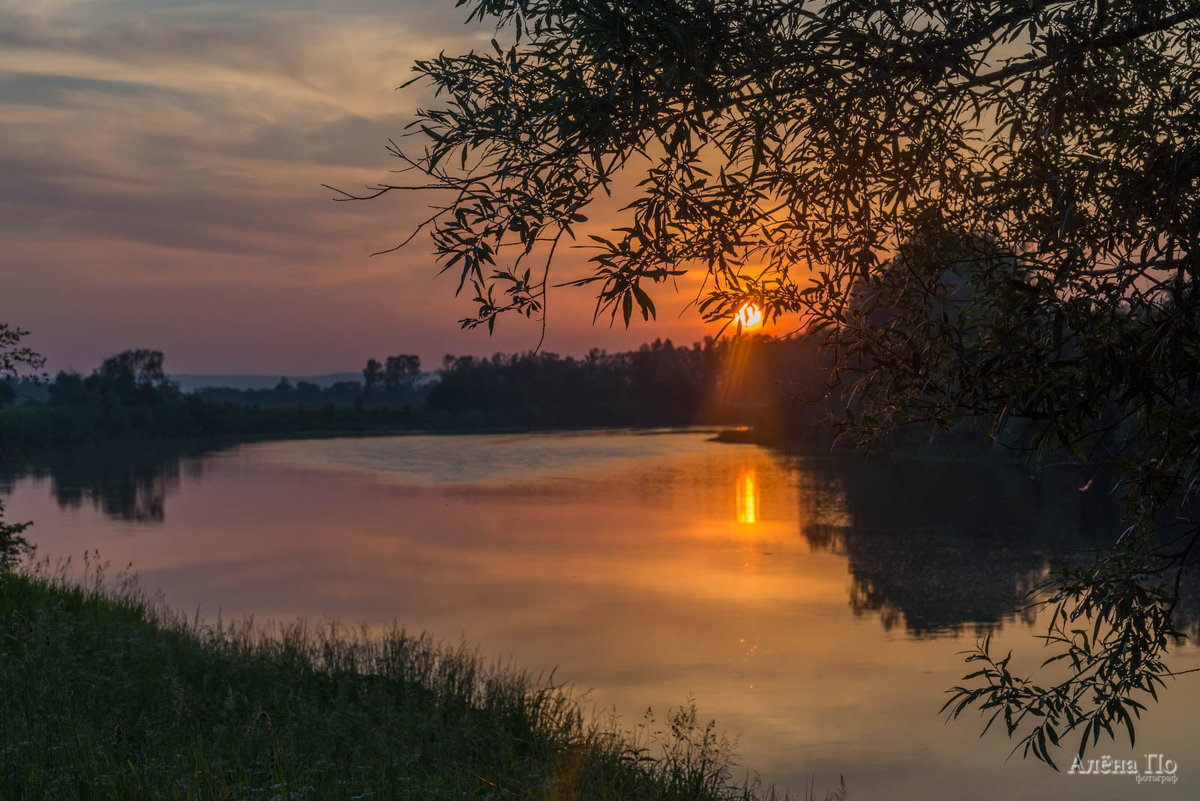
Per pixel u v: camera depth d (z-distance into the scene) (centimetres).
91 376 11425
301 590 2211
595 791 816
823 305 409
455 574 2398
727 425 12638
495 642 1681
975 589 1991
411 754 827
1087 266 347
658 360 14438
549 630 1772
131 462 7162
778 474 4803
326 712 919
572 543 2853
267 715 800
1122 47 362
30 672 887
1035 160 375
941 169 399
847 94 365
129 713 831
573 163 351
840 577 2183
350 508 3941
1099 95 379
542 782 793
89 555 2741
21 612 1164
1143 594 386
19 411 9538
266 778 704
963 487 3728
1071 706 401
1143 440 374
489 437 10325
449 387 14338
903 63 359
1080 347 336
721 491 4128
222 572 2462
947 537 2636
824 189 393
